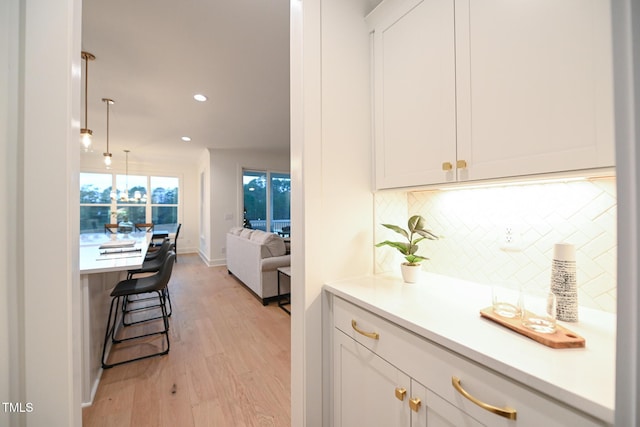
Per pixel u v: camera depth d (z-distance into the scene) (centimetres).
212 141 536
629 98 37
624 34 37
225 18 192
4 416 78
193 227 802
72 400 86
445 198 146
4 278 79
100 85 295
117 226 620
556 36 76
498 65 89
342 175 135
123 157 695
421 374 84
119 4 178
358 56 141
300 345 129
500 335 76
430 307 99
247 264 398
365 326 107
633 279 37
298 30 126
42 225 81
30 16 81
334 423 126
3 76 78
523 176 84
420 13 116
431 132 111
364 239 143
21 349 80
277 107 358
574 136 73
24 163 80
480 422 68
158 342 249
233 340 253
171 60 246
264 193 675
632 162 37
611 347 70
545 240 108
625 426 37
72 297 87
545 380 55
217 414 161
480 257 130
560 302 88
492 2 91
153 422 154
